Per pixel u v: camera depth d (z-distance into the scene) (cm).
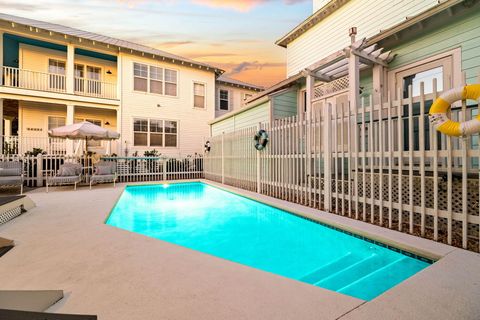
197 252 304
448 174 322
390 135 390
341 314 177
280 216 576
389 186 389
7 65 1361
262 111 966
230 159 999
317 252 384
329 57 662
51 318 132
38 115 1330
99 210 538
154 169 1278
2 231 387
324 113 516
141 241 343
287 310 182
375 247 357
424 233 346
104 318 172
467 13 517
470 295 199
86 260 277
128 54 1418
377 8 829
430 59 578
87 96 1287
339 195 482
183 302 193
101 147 1422
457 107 389
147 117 1488
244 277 237
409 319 170
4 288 214
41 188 908
